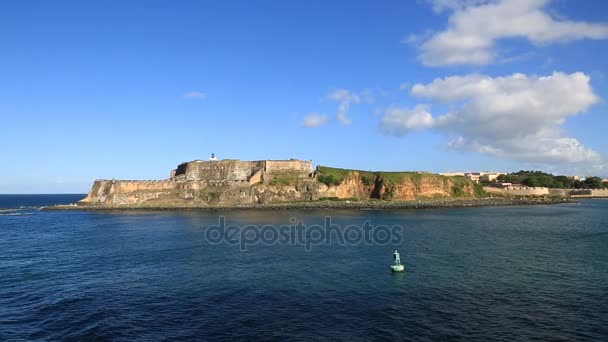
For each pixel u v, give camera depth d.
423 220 114.81
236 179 198.50
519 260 56.09
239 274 49.47
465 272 49.25
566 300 38.19
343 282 45.38
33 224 117.62
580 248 65.75
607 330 31.34
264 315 35.31
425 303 37.84
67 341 30.59
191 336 31.17
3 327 33.34
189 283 45.69
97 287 44.66
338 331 31.72
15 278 49.28
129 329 32.62
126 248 69.44
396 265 50.50
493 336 30.52
